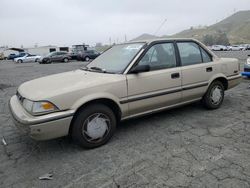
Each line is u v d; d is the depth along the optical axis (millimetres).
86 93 3551
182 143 3797
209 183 2783
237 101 5965
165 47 4484
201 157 3352
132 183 2854
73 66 22109
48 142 4047
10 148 3902
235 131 4180
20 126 3406
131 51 4324
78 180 2971
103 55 4891
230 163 3172
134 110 4066
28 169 3271
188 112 5207
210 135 4055
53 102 3322
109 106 3953
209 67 4984
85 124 3623
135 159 3385
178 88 4516
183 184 2785
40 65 25469
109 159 3418
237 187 2693
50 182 2963
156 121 4758
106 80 3768
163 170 3080
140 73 4047
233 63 5508
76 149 3770
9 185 2939
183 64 4633
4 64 30562
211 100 5203
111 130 3881
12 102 3930
